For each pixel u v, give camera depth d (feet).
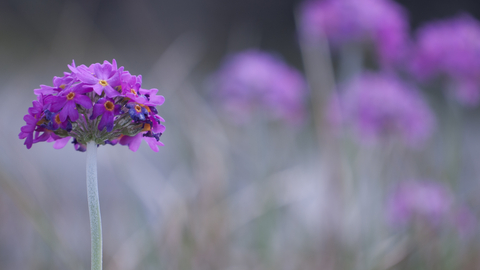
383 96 3.92
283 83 4.61
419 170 3.90
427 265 3.37
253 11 16.31
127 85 2.40
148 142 2.46
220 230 3.35
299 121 4.78
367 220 3.65
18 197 2.82
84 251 3.45
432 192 3.54
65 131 2.40
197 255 3.24
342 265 3.34
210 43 14.64
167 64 3.96
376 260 3.27
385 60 4.07
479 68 3.95
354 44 4.03
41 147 5.71
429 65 4.11
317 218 4.02
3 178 2.82
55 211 3.35
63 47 3.95
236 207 3.62
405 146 3.92
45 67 4.41
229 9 15.81
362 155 3.76
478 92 4.07
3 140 3.38
